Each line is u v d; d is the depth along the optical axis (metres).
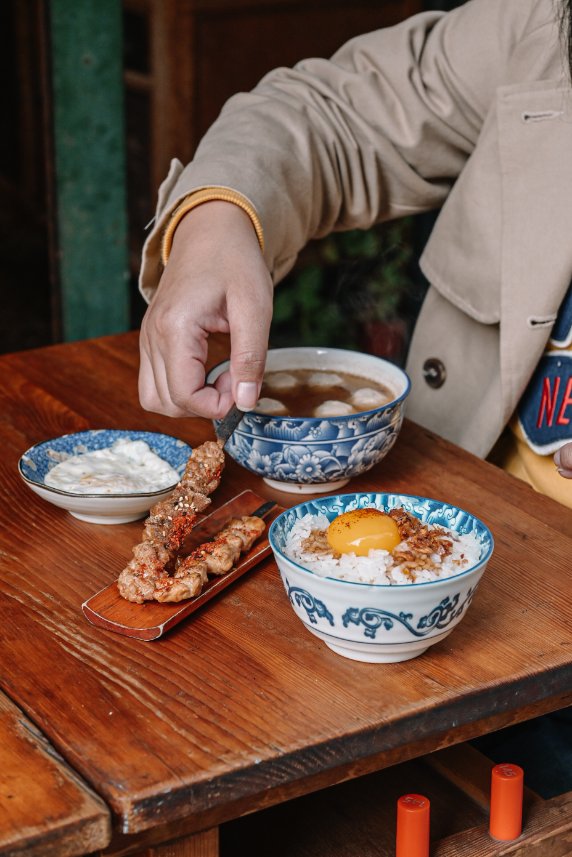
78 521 1.35
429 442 1.61
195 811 0.91
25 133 5.06
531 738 1.53
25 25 4.88
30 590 1.20
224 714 0.99
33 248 5.14
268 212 1.55
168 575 1.17
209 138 1.67
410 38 1.86
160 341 1.29
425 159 1.88
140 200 4.51
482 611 1.17
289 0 4.07
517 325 1.62
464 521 1.14
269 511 1.34
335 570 1.05
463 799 1.29
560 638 1.12
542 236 1.60
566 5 1.57
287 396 1.47
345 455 1.36
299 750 0.94
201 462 1.27
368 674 1.05
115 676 1.04
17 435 1.61
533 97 1.62
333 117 1.81
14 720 0.96
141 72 4.32
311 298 4.38
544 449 1.64
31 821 0.84
